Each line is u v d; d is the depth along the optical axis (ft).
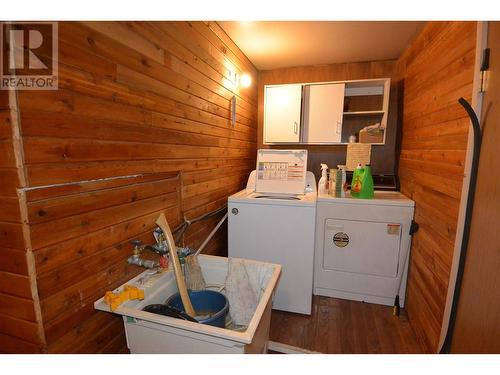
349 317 6.37
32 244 2.45
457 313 3.98
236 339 2.68
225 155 7.20
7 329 2.73
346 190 7.54
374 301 6.91
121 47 3.39
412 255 6.35
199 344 2.99
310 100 8.48
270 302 3.97
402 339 5.64
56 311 2.74
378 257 6.72
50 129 2.55
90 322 3.19
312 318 6.33
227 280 4.19
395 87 8.57
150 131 4.04
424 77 6.09
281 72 9.55
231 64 7.29
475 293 3.54
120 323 3.74
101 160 3.16
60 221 2.72
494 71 3.40
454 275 4.09
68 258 2.83
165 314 3.19
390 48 7.77
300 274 6.31
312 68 9.27
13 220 2.42
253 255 6.53
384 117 7.95
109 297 3.12
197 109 5.54
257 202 6.36
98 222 3.19
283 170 7.15
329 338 5.66
